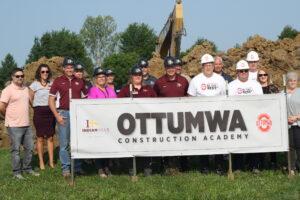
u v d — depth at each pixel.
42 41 90.69
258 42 22.03
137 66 10.12
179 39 18.81
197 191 8.22
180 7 18.66
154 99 9.41
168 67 10.00
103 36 101.62
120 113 9.38
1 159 13.50
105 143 9.36
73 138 9.30
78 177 9.98
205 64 9.93
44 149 13.87
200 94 9.90
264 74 10.78
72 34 92.56
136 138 9.39
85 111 9.33
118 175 10.14
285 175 9.59
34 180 9.84
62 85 10.11
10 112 10.18
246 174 9.78
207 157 10.25
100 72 10.27
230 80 11.38
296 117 9.53
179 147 9.43
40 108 11.57
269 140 9.43
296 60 20.70
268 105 9.42
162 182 9.08
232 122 9.43
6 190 8.91
